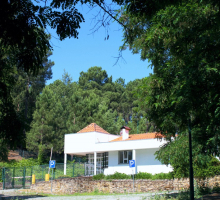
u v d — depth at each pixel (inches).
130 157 1348.4
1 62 395.9
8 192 1147.9
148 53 540.4
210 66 335.6
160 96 485.1
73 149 1497.3
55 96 2406.5
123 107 3029.0
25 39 289.1
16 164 1782.7
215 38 332.2
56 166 1476.4
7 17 279.0
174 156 665.6
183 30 443.5
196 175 849.5
